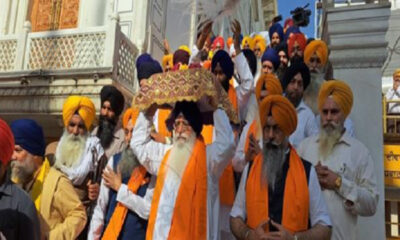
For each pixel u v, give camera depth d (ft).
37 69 21.02
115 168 9.41
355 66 14.14
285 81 12.13
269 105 8.02
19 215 6.25
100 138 12.03
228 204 9.80
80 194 10.49
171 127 8.62
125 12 26.30
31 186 8.01
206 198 7.78
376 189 8.59
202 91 7.98
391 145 17.16
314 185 7.70
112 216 8.60
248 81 12.44
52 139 25.23
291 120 7.93
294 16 25.82
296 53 16.74
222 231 9.75
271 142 7.98
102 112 12.50
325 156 9.11
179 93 7.95
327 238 7.29
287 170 7.80
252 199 7.75
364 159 8.81
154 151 8.41
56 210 8.06
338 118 9.23
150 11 26.17
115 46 20.56
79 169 10.49
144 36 25.25
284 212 7.39
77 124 11.13
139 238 8.32
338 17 14.52
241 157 9.93
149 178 8.80
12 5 29.60
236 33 12.73
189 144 8.09
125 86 21.45
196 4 11.71
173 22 27.45
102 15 27.71
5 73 21.48
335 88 9.34
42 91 20.79
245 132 10.32
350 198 8.22
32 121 8.12
